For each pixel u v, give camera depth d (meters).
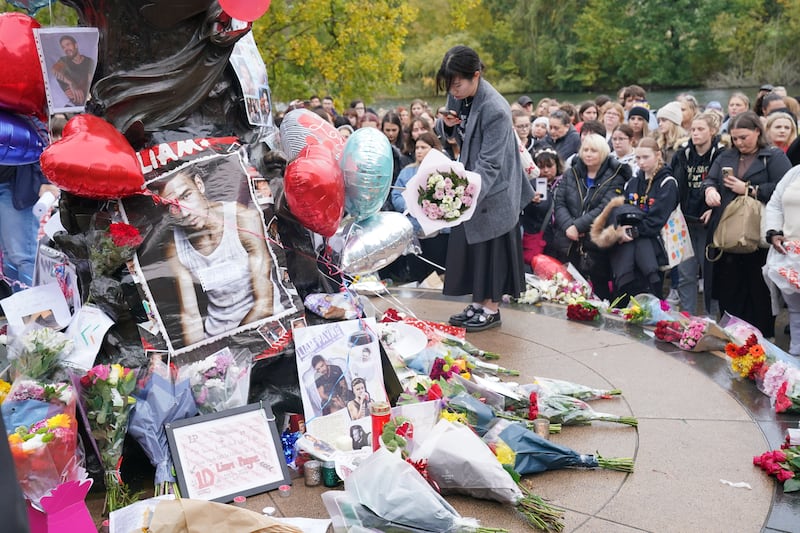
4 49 3.71
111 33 3.76
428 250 8.19
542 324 6.16
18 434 3.15
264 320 3.98
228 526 2.90
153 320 3.72
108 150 3.47
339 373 3.96
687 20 24.94
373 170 4.09
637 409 4.46
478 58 5.36
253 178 4.03
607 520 3.29
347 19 13.31
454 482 3.39
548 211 7.73
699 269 8.63
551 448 3.71
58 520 2.99
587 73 26.52
